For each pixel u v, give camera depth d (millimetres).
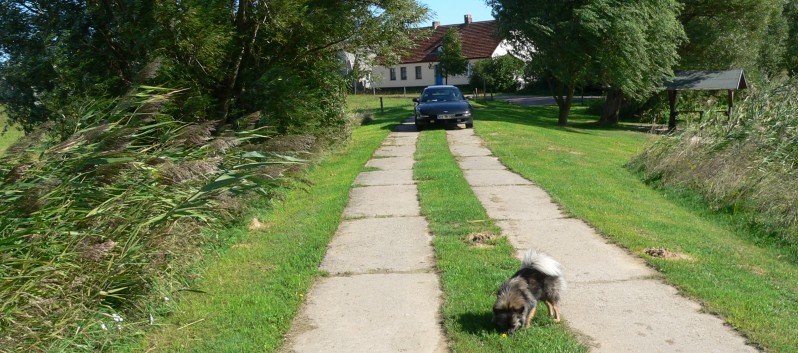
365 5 15859
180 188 7133
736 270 7152
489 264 7156
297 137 8656
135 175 6582
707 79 29250
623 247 7934
